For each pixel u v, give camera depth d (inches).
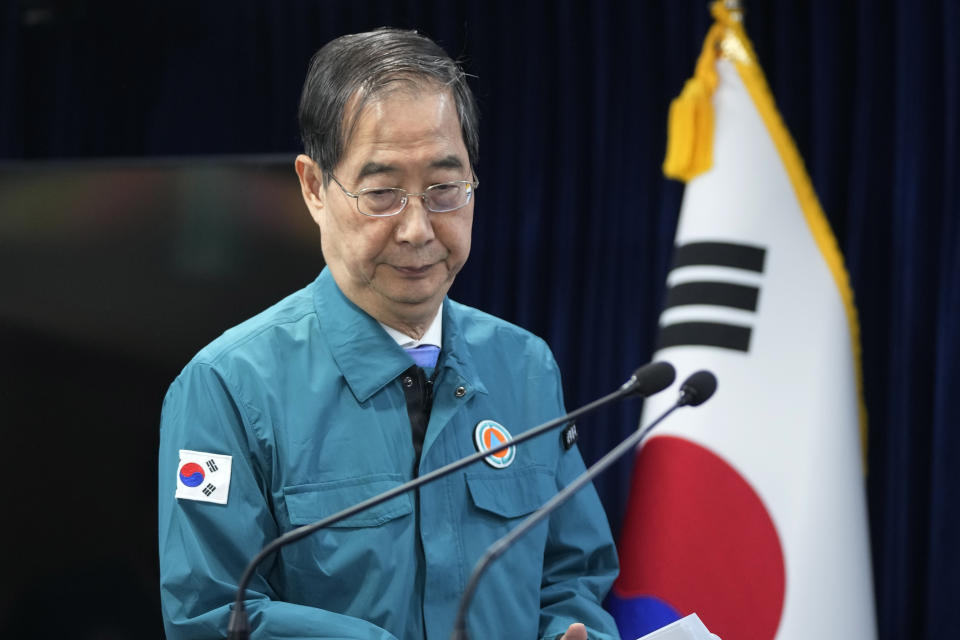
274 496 223.6
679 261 380.2
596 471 186.5
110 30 507.2
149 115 505.0
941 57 423.5
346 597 221.5
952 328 414.9
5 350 380.2
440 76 220.1
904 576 423.5
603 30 462.6
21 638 379.9
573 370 471.8
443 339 243.0
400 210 217.3
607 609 369.1
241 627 183.3
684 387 212.8
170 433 227.8
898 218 423.2
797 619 351.9
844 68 442.6
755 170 377.1
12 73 506.0
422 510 227.9
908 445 425.1
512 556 236.1
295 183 374.9
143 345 378.3
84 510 378.9
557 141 473.7
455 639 162.4
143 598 378.3
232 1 497.7
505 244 477.4
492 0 476.7
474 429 239.1
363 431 228.8
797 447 359.6
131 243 379.2
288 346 234.1
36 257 380.2
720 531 357.4
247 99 498.9
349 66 219.6
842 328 367.6
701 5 452.1
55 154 510.0
